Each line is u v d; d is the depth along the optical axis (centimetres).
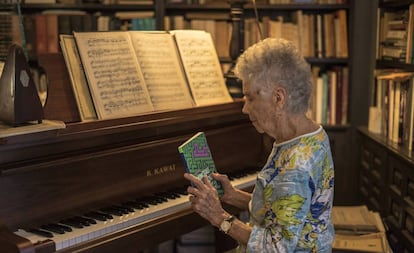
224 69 326
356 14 316
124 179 187
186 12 343
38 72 329
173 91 212
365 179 301
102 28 328
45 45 325
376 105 302
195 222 190
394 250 246
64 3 333
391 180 253
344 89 326
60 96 178
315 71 328
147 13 331
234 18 275
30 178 161
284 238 137
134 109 193
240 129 236
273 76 141
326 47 326
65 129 166
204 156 164
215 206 152
